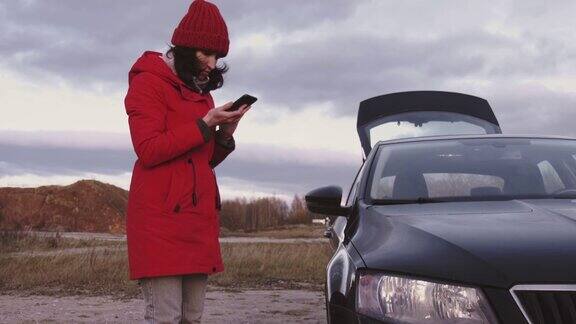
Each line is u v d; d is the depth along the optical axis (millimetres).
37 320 7254
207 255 3178
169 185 3121
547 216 3369
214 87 3357
